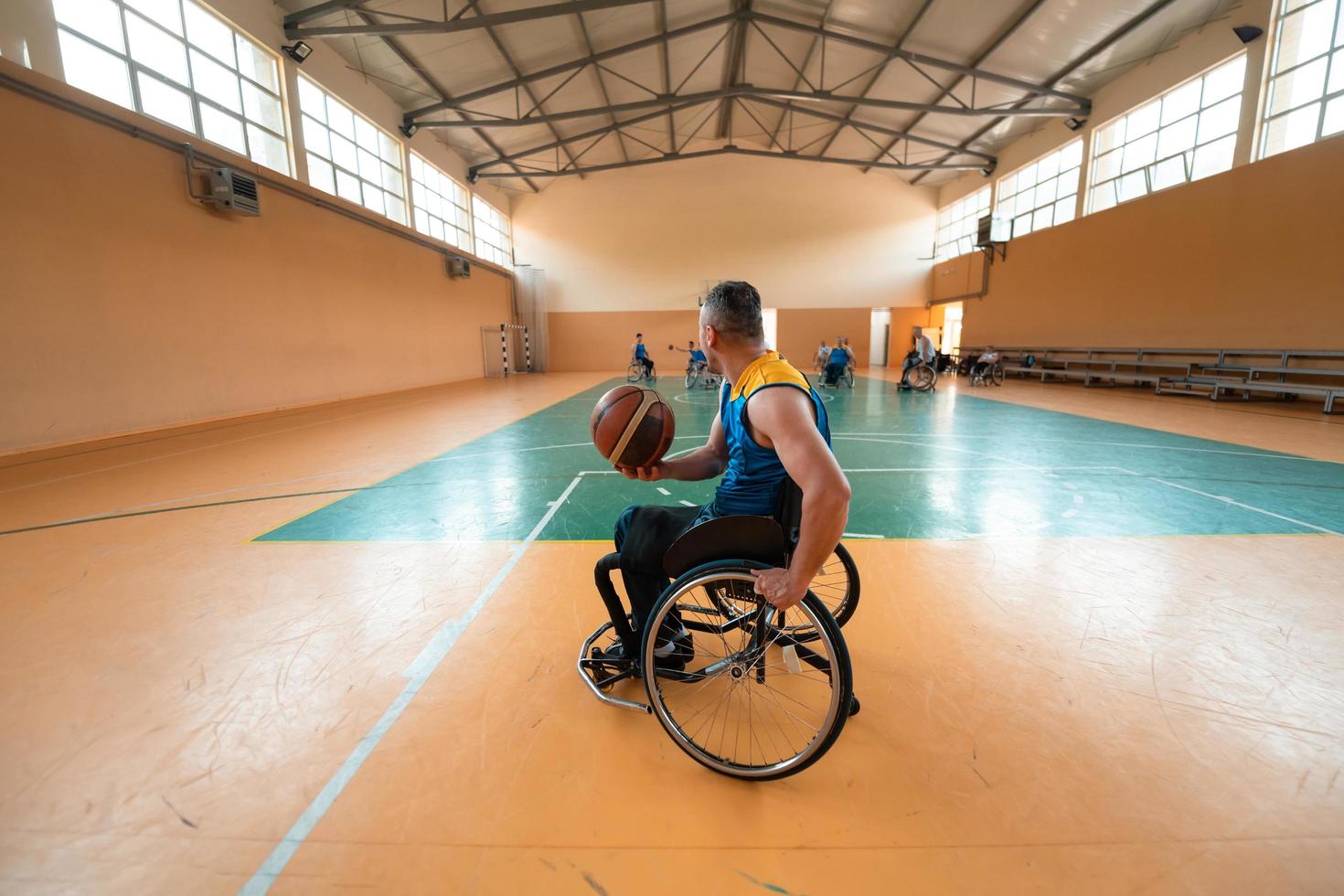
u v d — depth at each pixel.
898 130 14.67
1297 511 3.45
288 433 6.62
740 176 18.48
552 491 4.12
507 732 1.59
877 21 10.19
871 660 1.93
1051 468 4.64
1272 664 1.88
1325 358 7.99
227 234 7.74
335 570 2.72
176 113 7.14
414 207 12.92
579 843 1.23
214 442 6.08
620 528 1.69
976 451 5.38
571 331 19.56
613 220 18.92
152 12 6.81
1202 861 1.16
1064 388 11.91
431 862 1.18
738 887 1.12
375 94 11.20
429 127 12.80
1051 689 1.76
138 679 1.85
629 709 1.69
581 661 1.80
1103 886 1.11
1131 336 11.22
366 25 8.91
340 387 10.20
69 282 5.86
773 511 1.41
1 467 4.89
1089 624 2.15
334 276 9.93
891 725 1.60
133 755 1.50
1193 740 1.53
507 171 16.67
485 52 10.32
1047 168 13.71
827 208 18.59
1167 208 10.32
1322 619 2.16
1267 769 1.42
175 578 2.63
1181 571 2.61
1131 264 11.14
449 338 14.48
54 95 5.67
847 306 19.02
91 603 2.38
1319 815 1.28
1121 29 9.66
